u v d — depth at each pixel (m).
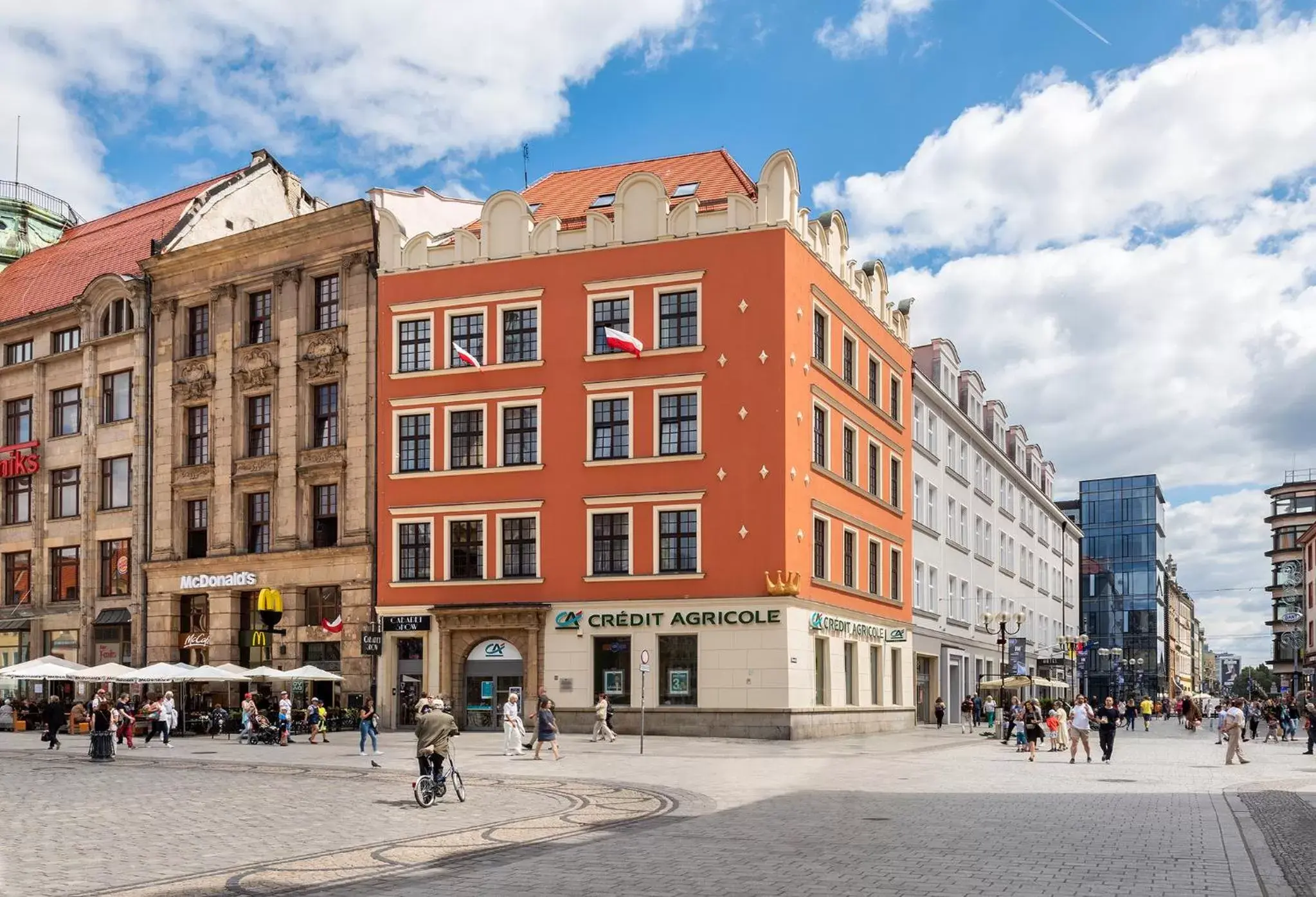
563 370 45.31
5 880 13.84
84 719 49.22
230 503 51.53
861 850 15.65
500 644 45.12
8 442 60.25
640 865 14.44
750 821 18.91
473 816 19.86
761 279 43.47
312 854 15.74
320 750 37.56
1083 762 34.22
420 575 46.62
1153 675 136.25
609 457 44.50
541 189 52.03
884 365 56.03
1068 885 12.99
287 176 62.44
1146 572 138.62
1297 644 107.56
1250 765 33.38
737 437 43.12
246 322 52.38
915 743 42.97
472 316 46.94
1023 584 85.38
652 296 44.53
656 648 43.16
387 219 48.25
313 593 49.50
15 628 57.72
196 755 35.69
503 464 45.75
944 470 65.69
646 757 33.16
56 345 59.19
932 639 61.41
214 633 51.31
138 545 53.91
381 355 47.84
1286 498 129.62
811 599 44.12
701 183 48.59
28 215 71.50
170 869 14.62
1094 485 142.88
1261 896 12.34
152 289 54.94
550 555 44.75
